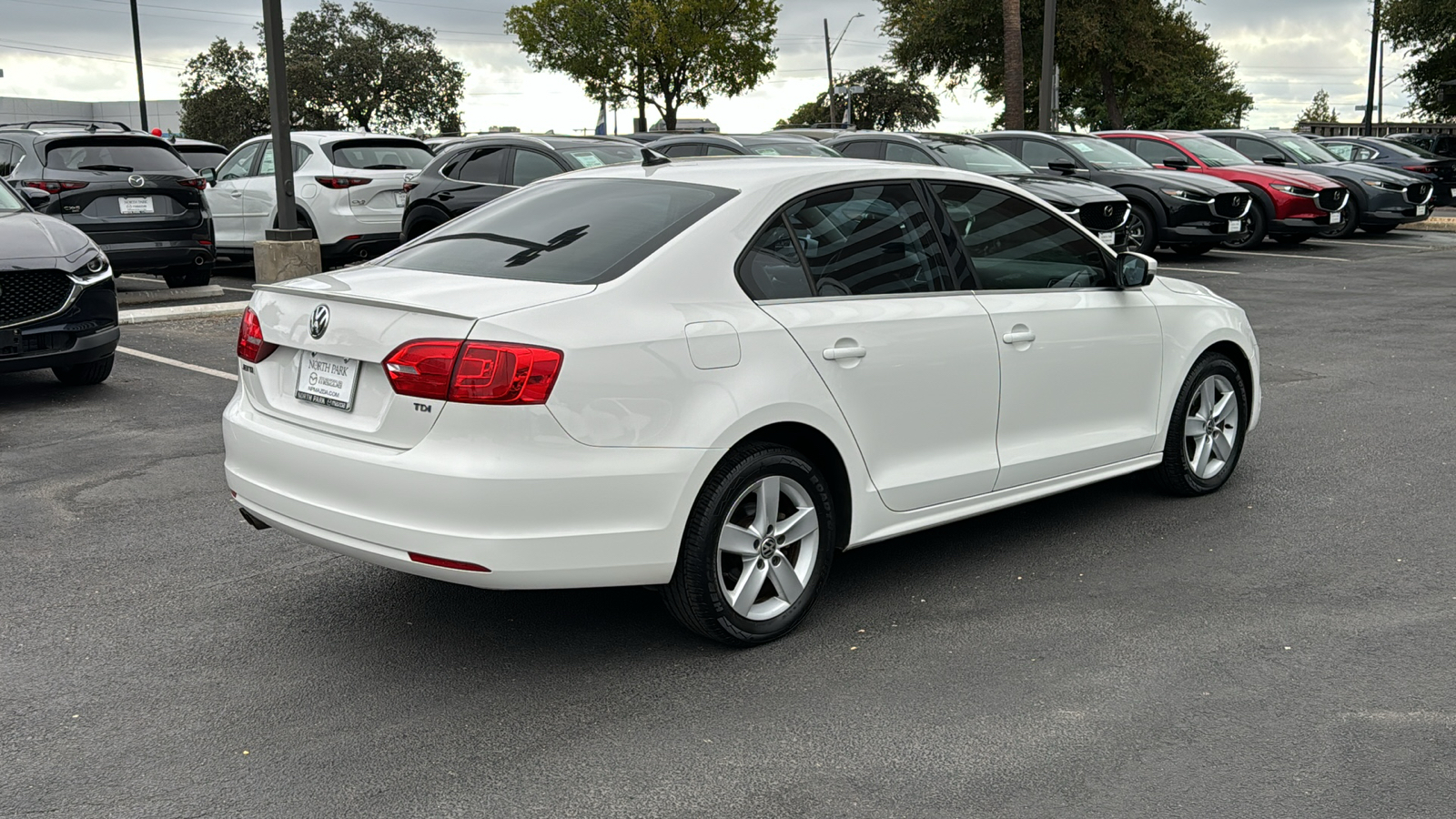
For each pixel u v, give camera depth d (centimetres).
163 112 9444
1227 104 6944
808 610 405
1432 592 437
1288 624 407
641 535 352
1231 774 308
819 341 390
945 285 440
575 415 338
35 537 503
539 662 382
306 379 377
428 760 319
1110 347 495
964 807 294
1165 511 540
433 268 399
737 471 371
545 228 407
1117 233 1472
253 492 385
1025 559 477
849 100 5816
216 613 423
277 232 1244
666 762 318
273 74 1220
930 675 370
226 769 314
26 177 1105
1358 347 984
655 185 423
